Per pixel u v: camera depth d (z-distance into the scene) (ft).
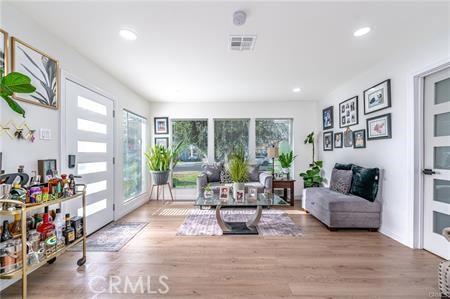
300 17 6.31
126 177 13.25
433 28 6.91
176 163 16.70
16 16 5.98
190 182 17.24
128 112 13.46
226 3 5.70
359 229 10.06
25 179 5.74
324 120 15.43
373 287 5.80
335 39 7.59
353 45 8.05
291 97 15.88
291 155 16.17
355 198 10.09
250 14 6.16
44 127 6.97
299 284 5.93
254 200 10.30
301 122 17.04
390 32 7.16
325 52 8.62
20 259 5.15
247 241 8.81
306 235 9.44
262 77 11.48
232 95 15.23
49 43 7.14
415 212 8.05
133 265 6.93
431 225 7.75
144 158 16.02
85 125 9.08
